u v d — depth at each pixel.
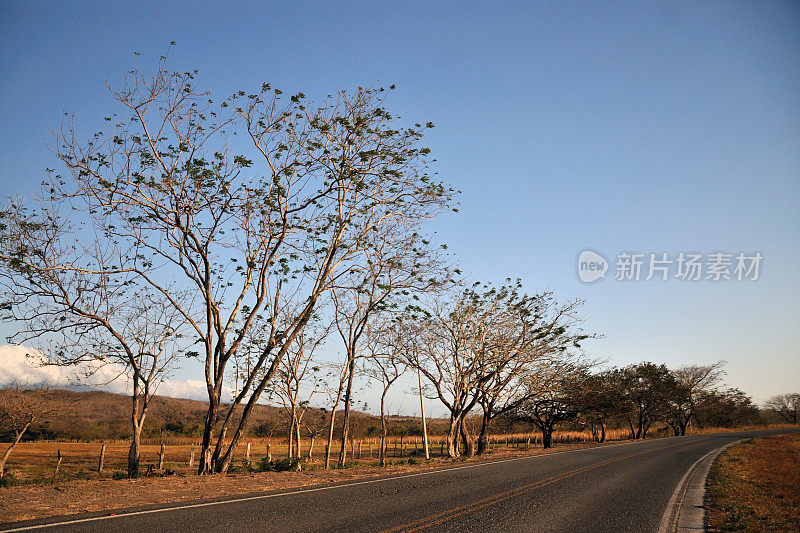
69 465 31.28
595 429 53.12
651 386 58.59
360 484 13.07
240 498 10.45
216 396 16.97
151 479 13.12
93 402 66.50
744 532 8.99
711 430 75.19
